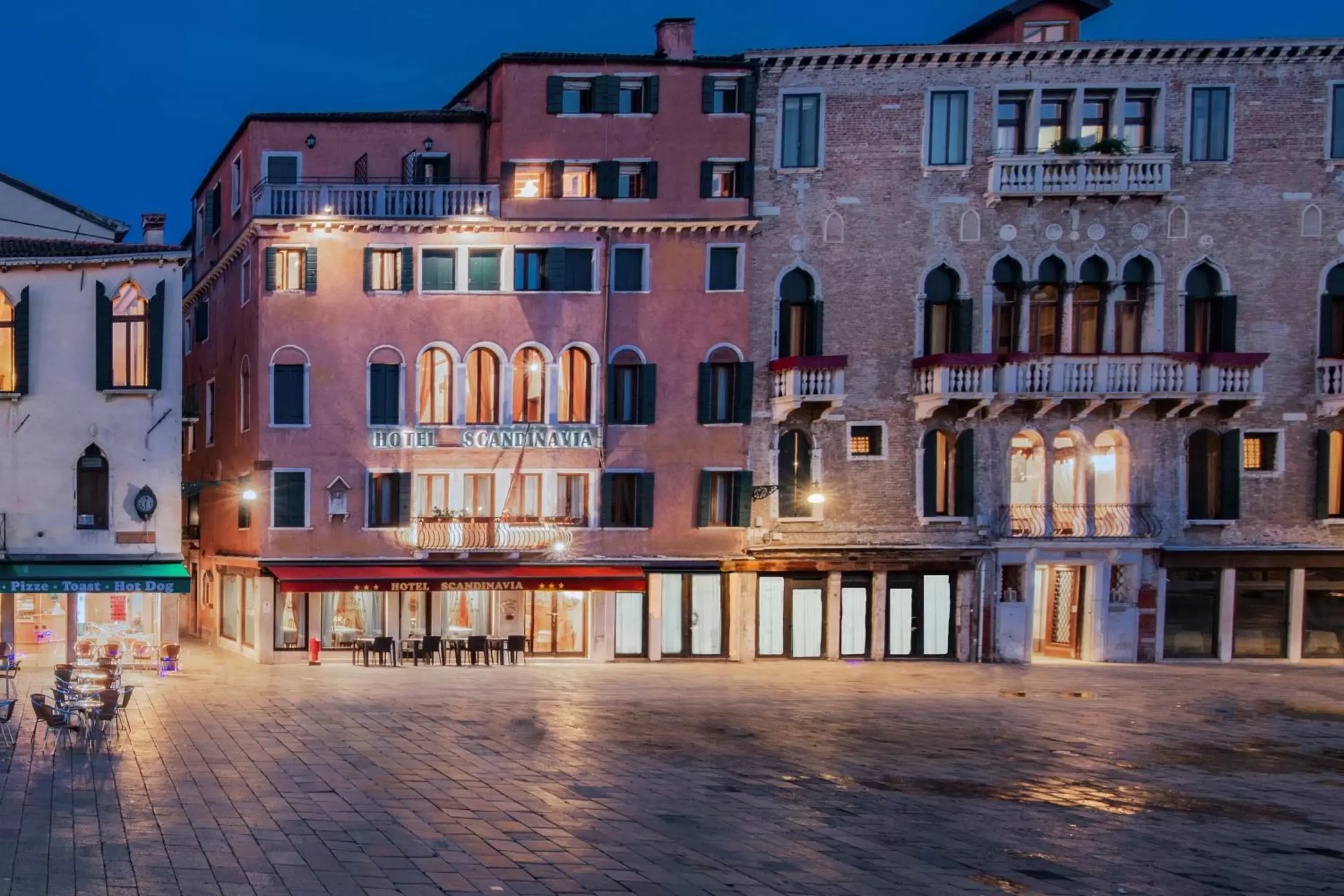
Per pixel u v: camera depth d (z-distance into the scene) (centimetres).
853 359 3166
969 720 2241
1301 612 3241
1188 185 3181
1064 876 1201
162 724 1966
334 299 3041
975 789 1631
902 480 3178
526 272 3112
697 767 1723
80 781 1488
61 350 2814
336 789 1490
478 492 3105
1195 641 3238
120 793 1430
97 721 1945
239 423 3228
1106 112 3198
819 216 3162
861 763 1800
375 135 3169
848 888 1127
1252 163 3188
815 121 3169
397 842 1242
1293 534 3219
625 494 3145
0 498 2780
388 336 3059
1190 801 1602
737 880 1141
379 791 1489
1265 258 3191
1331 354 3206
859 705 2417
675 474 3134
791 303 3180
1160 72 3164
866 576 3212
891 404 3173
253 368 3075
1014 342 3197
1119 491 3222
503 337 3088
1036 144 3169
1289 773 1819
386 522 3067
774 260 3155
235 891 1049
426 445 3061
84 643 2691
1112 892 1152
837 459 3161
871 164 3167
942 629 3225
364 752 1762
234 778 1537
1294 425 3203
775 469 3155
